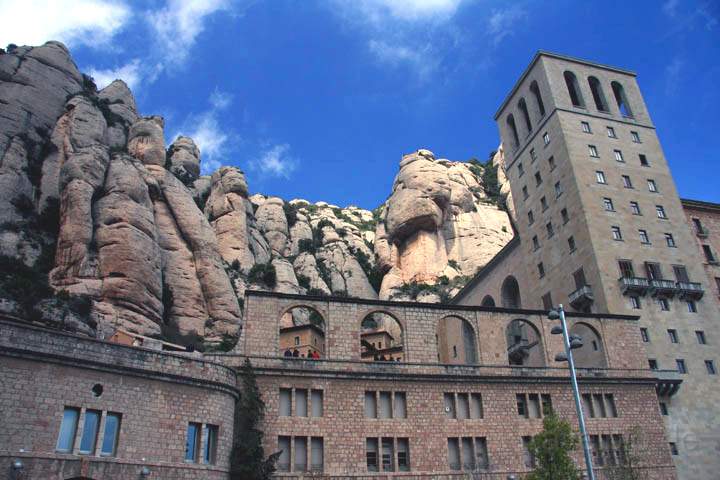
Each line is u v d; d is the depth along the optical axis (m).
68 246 84.06
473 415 48.44
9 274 79.00
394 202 142.50
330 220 172.75
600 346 56.50
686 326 62.56
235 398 41.41
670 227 69.31
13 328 31.69
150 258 88.06
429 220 137.38
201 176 141.25
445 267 133.88
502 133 89.31
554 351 55.12
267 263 128.62
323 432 44.19
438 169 144.38
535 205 77.25
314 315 122.25
